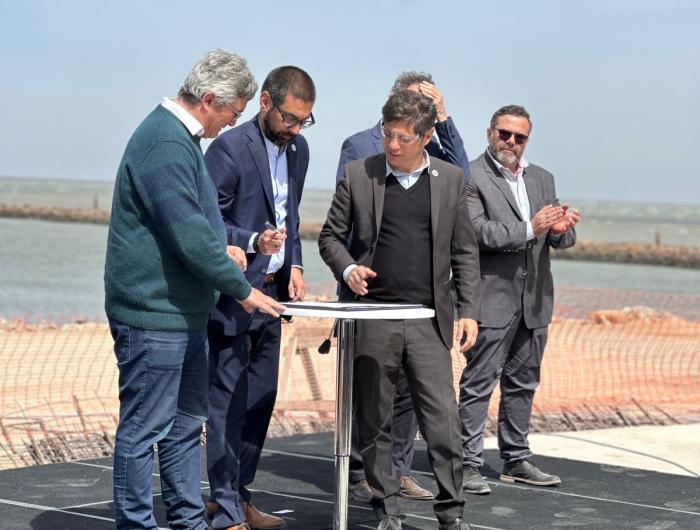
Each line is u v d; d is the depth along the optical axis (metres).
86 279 36.72
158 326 4.07
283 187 4.90
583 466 6.41
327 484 5.82
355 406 4.65
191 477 4.33
